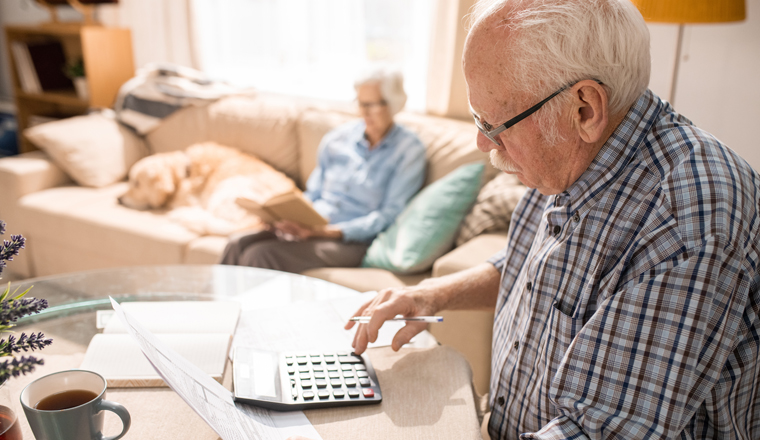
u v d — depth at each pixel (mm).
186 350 906
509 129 771
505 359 933
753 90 1912
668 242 684
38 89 3576
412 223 1955
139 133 2871
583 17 701
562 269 815
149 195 2443
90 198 2572
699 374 662
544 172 794
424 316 998
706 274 646
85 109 3715
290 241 2062
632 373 679
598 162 770
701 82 1998
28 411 641
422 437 740
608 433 688
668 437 663
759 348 713
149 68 2980
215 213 2332
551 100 732
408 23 2674
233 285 1197
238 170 2479
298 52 3008
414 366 908
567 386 719
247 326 1012
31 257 2582
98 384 706
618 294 696
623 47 701
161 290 1163
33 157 2688
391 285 1863
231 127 2713
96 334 978
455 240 1948
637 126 761
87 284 1187
